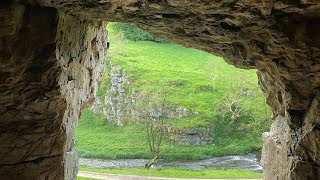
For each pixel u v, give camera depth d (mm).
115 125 56438
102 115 58375
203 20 11000
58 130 11820
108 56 60375
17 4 10023
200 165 44781
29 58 10719
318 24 9641
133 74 58062
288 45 10211
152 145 48625
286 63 10984
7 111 11273
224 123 53469
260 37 11242
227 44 13508
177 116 52625
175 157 47531
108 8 10883
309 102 11367
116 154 48812
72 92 13148
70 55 12430
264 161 15883
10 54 10359
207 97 56469
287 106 12031
